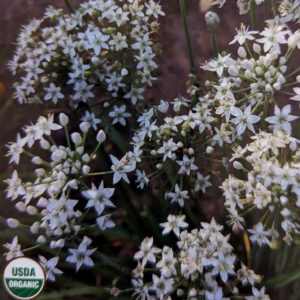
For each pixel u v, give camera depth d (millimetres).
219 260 133
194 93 173
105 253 180
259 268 152
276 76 141
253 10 175
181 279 137
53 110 213
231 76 153
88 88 192
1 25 251
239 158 153
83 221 174
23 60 239
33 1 257
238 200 136
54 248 149
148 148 166
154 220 168
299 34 144
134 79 186
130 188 182
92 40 177
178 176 170
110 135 187
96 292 145
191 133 161
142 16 186
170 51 212
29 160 200
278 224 141
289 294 151
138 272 144
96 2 187
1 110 215
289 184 128
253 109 146
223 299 137
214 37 175
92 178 192
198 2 226
